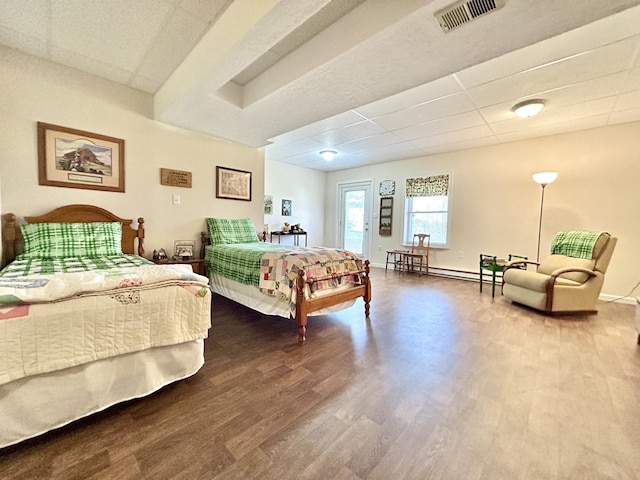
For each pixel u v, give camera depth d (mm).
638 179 3537
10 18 1905
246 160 4078
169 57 2387
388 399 1561
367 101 2590
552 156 4125
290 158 5922
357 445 1228
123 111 2896
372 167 6402
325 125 3830
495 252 4691
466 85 2691
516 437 1285
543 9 1459
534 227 4305
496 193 4656
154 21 1943
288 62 2256
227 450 1185
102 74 2688
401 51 1831
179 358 1569
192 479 1045
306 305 2334
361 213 6703
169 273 1582
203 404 1487
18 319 1115
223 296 3379
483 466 1125
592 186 3830
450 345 2279
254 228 4090
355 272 2797
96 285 1319
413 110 3305
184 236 3443
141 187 3062
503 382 1740
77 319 1241
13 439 1117
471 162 4926
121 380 1377
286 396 1574
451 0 1418
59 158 2543
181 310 1543
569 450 1209
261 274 2580
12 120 2320
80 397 1262
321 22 1908
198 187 3549
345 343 2299
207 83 2246
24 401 1139
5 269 1850
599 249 3123
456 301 3600
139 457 1137
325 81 2229
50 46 2248
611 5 1430
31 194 2428
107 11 1842
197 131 3484
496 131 3990
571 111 3246
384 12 1635
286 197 6461
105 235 2637
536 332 2572
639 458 1168
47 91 2463
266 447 1206
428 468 1114
